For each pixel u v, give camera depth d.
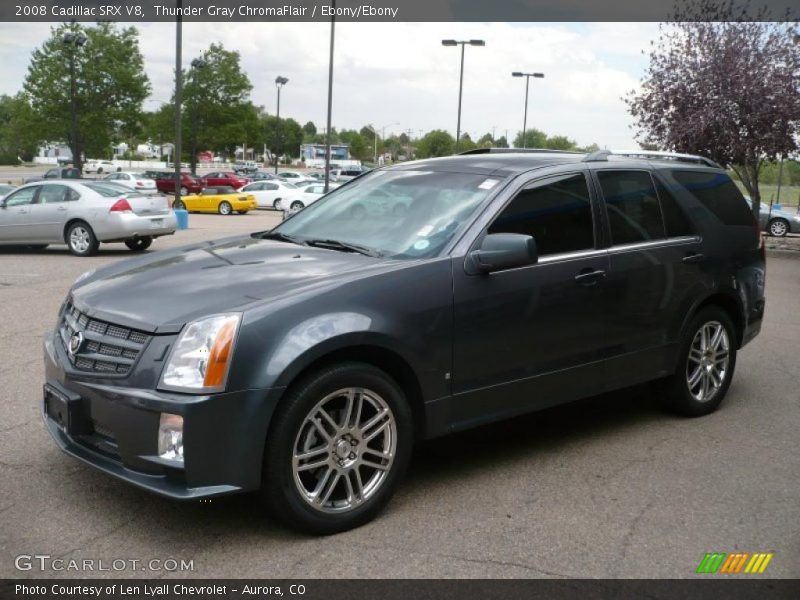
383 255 4.21
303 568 3.34
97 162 81.69
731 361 5.77
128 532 3.63
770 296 11.99
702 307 5.51
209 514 3.84
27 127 50.22
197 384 3.30
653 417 5.59
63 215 15.24
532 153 5.27
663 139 21.30
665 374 5.26
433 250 4.14
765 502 4.14
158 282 3.92
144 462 3.37
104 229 15.19
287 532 3.67
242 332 3.38
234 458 3.36
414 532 3.70
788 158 20.39
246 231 23.50
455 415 4.10
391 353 3.81
